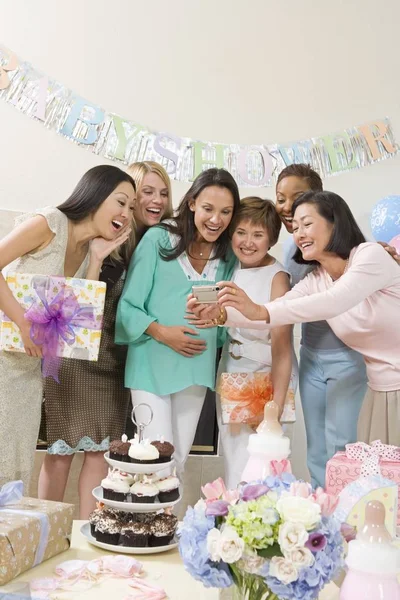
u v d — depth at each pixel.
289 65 3.13
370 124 3.16
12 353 1.95
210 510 1.04
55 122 2.89
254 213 2.17
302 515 0.98
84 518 2.37
